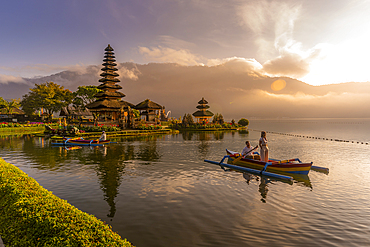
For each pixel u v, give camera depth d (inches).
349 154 834.8
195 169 556.4
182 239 229.5
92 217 194.5
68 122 2220.7
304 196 364.5
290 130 2699.3
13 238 174.9
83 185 414.9
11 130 1749.5
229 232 244.5
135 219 275.9
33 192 242.5
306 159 723.4
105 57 2386.8
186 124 2546.8
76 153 794.8
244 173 519.5
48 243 153.5
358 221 273.0
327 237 234.8
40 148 922.7
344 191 390.9
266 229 252.2
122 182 436.1
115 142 1162.6
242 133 2023.9
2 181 279.0
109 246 149.3
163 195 364.5
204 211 301.6
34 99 3191.4
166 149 914.7
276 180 460.1
